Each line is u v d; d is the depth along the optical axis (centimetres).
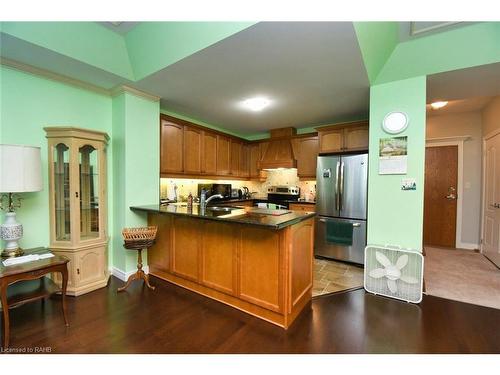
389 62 249
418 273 240
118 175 297
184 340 181
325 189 384
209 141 427
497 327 198
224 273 235
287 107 354
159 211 260
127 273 293
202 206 286
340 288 277
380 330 194
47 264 191
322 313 221
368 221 278
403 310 226
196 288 262
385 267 255
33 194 248
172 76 256
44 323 200
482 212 416
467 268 340
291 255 202
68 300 240
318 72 242
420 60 237
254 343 178
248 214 238
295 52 205
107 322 203
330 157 380
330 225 375
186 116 407
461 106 412
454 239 459
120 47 246
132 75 268
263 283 209
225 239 234
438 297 252
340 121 432
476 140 436
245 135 567
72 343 176
